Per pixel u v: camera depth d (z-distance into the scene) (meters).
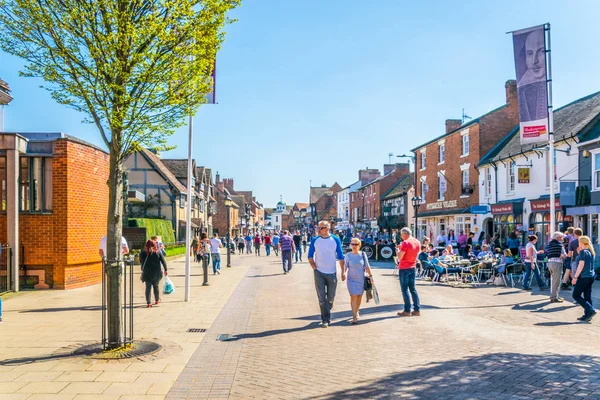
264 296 13.94
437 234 37.50
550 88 16.58
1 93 14.58
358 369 6.52
